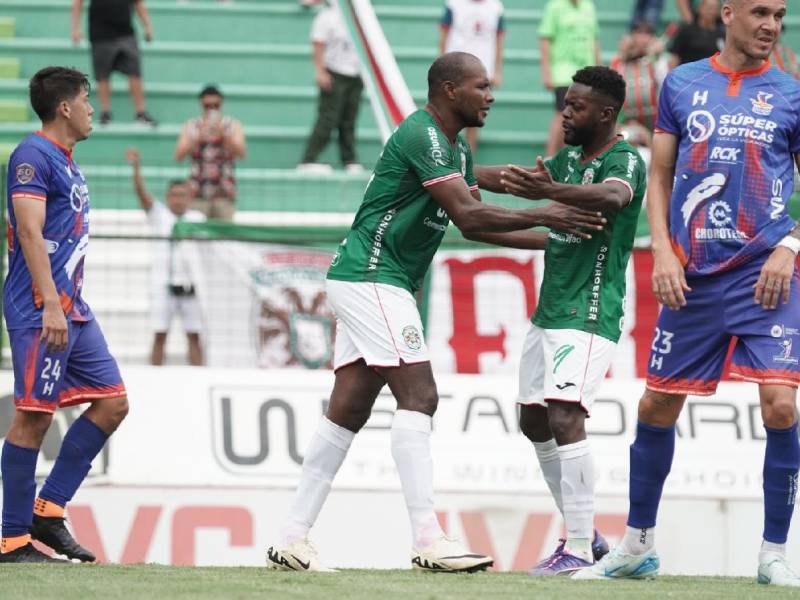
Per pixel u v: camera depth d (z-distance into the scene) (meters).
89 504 28.33
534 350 20.97
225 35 49.88
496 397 29.58
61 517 21.89
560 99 43.53
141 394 29.25
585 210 18.84
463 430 29.28
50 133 21.45
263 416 29.45
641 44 42.19
